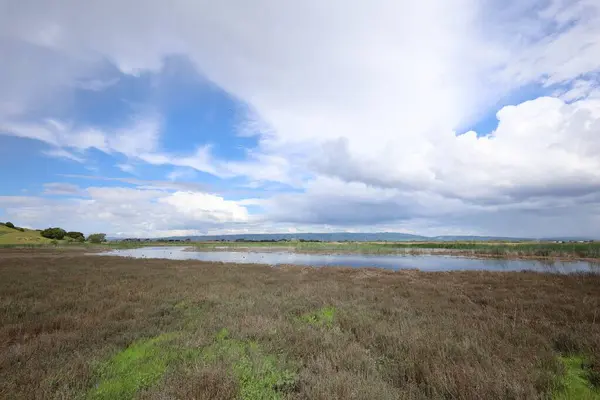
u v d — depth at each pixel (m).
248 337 6.14
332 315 8.48
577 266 29.61
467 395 3.72
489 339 5.75
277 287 13.06
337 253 57.47
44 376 4.19
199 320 7.49
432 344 5.38
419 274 18.98
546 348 5.59
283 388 3.96
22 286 12.60
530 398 3.61
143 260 30.31
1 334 6.39
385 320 7.45
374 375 4.33
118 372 4.61
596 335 5.79
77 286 12.93
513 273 18.86
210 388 3.66
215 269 21.61
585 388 4.19
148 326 7.19
